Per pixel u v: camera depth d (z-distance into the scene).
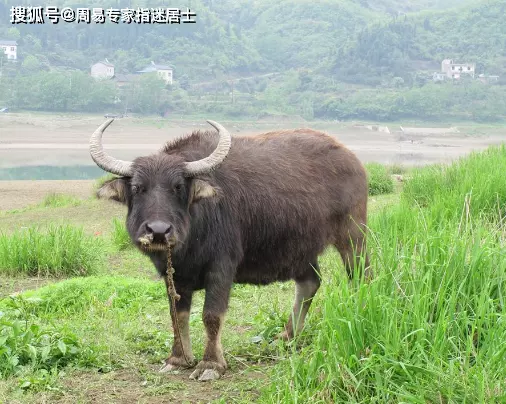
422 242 5.90
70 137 85.88
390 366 4.73
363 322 4.95
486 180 11.48
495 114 130.88
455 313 5.12
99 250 11.90
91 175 47.69
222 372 5.89
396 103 130.38
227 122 117.88
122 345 6.59
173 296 5.75
